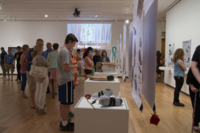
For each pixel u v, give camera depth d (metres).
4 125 2.68
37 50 3.00
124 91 5.60
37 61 2.99
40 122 2.82
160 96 5.00
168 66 7.06
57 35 10.04
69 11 8.16
